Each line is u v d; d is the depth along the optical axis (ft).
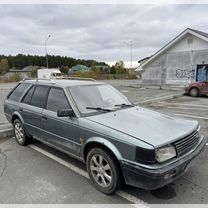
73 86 14.43
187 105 38.06
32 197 11.03
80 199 10.84
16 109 17.75
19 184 12.22
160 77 81.87
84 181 12.47
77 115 12.51
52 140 14.40
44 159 15.40
